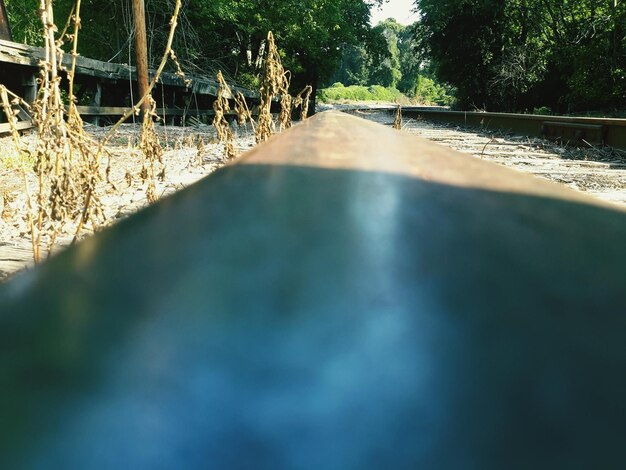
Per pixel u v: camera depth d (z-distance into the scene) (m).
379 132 0.88
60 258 0.29
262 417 0.17
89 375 0.18
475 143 8.60
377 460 0.16
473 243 0.30
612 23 22.05
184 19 19.44
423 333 0.21
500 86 30.67
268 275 0.26
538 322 0.23
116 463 0.15
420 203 0.38
